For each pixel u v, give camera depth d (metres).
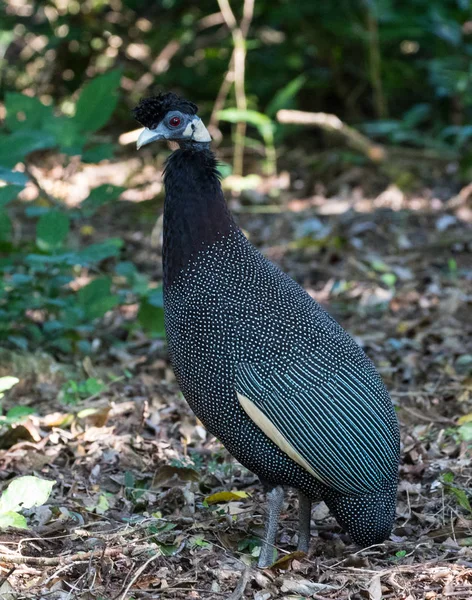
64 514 7.34
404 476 8.16
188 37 20.92
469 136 19.17
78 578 6.38
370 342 11.27
